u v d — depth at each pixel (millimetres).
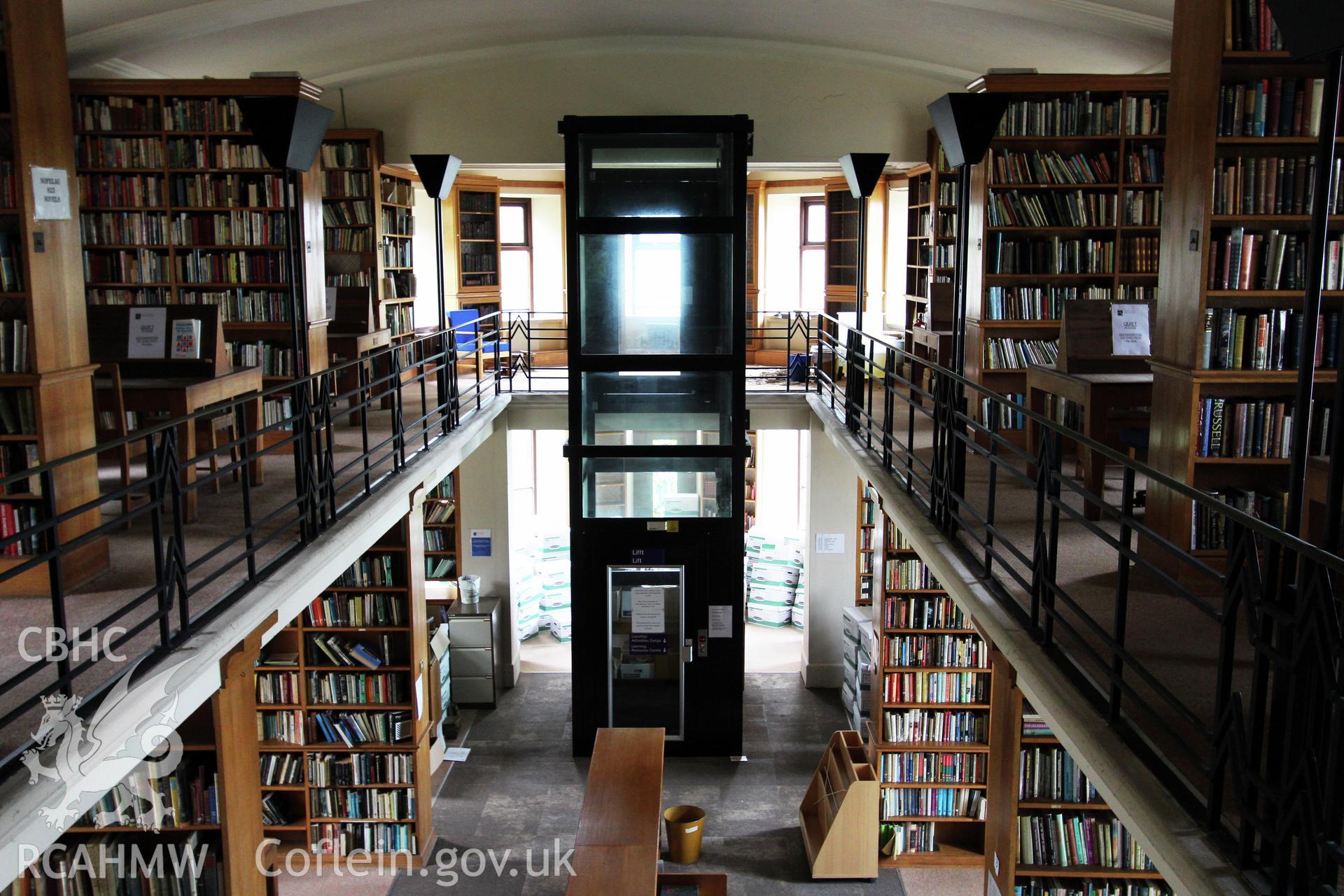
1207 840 2463
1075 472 6754
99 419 6805
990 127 5109
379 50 9633
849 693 10406
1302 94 4570
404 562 7859
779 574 13273
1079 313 6449
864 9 8539
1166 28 7750
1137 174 8109
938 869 8023
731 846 8219
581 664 9445
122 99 8617
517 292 14000
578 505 9125
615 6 8789
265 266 8844
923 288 11102
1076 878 6520
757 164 10852
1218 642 3656
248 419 6969
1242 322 4500
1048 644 3615
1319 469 3955
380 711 7922
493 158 10641
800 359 11992
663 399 8922
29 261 4625
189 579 4605
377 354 6332
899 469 6316
